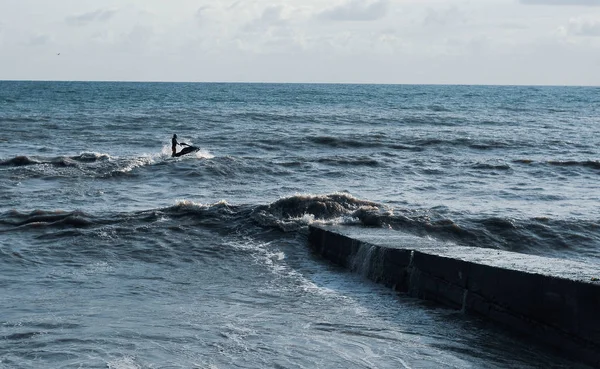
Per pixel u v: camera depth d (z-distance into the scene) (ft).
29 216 52.01
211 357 27.12
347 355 27.78
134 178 76.07
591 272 30.04
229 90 467.93
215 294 36.65
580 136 139.03
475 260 33.76
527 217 55.47
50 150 101.50
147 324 30.94
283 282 39.58
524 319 29.99
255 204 56.24
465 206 62.49
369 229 47.26
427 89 633.20
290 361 26.94
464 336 30.55
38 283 37.65
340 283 39.52
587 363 26.81
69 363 26.07
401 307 34.83
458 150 110.73
